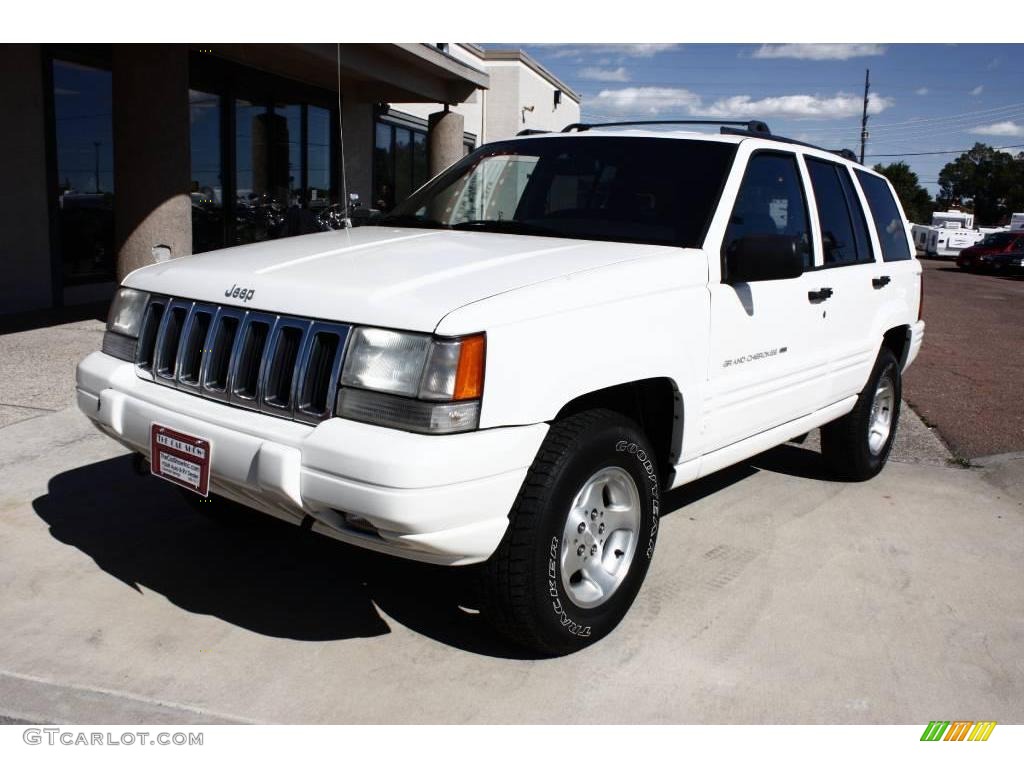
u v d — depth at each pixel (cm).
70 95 1060
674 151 414
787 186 441
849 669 327
